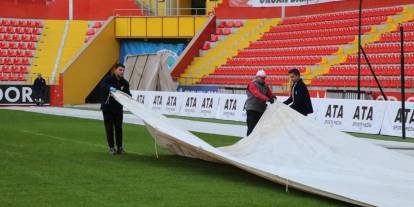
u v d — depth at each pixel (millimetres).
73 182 11047
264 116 14398
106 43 42656
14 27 43844
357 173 11742
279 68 35469
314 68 33688
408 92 27672
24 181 11102
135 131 21672
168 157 14570
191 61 40219
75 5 45344
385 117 22156
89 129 22203
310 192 10000
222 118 29062
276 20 40062
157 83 36719
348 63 32281
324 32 36031
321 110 24422
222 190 10469
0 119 27172
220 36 40844
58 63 42906
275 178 10523
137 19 42688
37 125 23938
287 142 13625
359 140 13477
